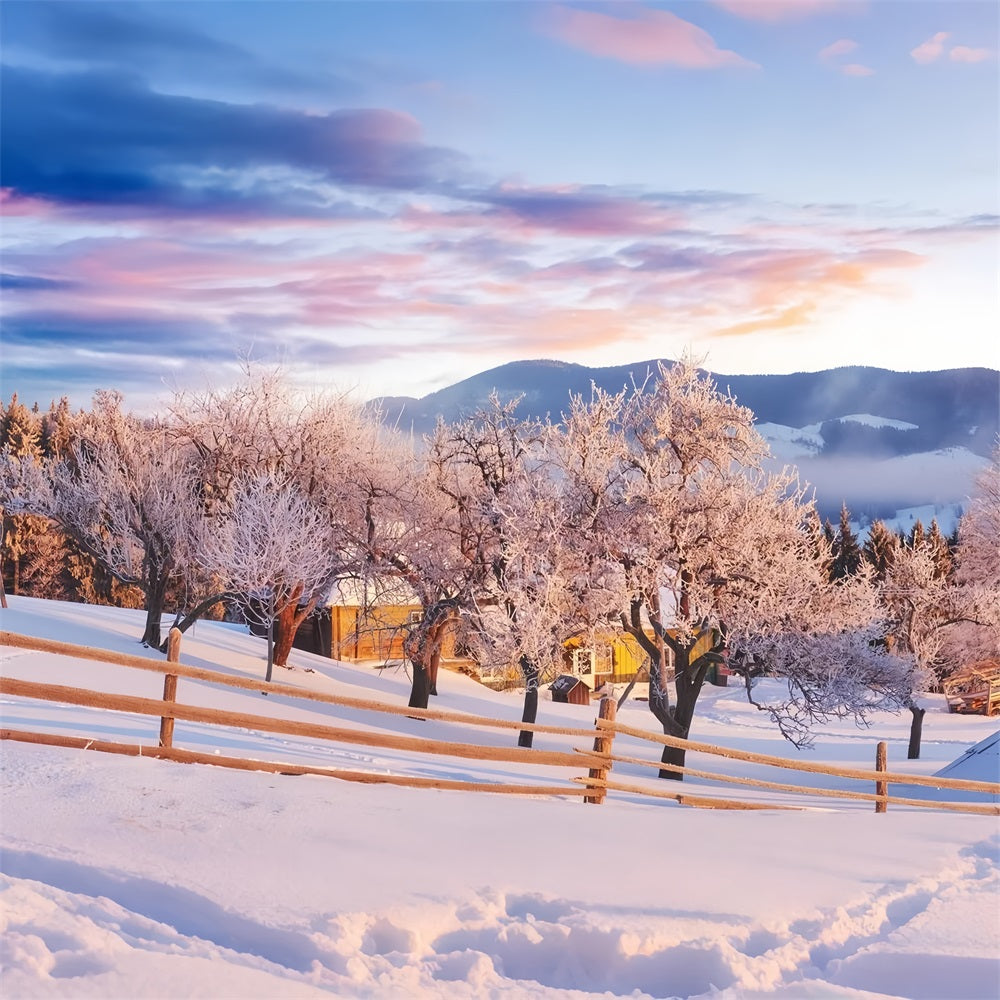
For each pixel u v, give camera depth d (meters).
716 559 28.91
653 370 30.27
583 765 12.12
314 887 6.21
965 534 55.84
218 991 4.52
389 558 33.94
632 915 6.21
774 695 57.62
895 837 9.07
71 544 71.75
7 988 4.21
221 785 8.82
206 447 35.53
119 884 5.99
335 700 10.57
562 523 28.88
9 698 14.55
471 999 5.06
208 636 37.75
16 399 85.69
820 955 6.17
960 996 5.77
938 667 47.94
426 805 8.98
